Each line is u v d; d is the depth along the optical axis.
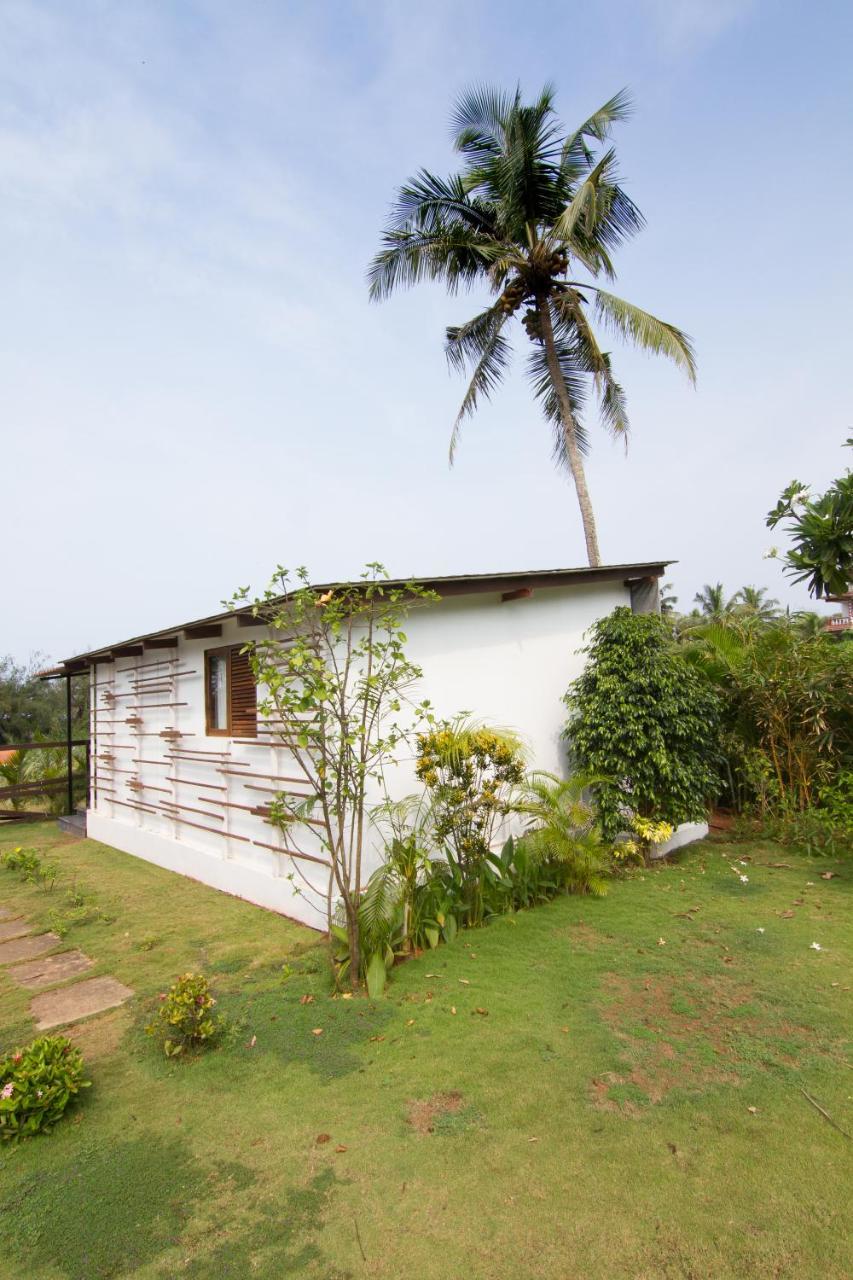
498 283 14.72
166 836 8.97
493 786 5.99
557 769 8.08
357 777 4.91
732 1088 3.38
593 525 14.64
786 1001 4.27
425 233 14.18
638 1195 2.70
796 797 8.55
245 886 7.14
